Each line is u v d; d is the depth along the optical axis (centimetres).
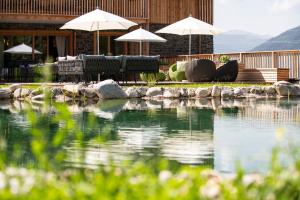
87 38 2566
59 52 2520
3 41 2442
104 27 2009
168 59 2398
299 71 1925
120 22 1920
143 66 1819
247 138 679
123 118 929
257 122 865
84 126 809
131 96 1529
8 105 1230
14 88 1525
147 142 643
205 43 2753
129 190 224
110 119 912
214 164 500
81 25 2000
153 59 1828
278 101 1382
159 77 2020
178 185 226
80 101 1398
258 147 603
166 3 2592
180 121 885
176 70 2067
